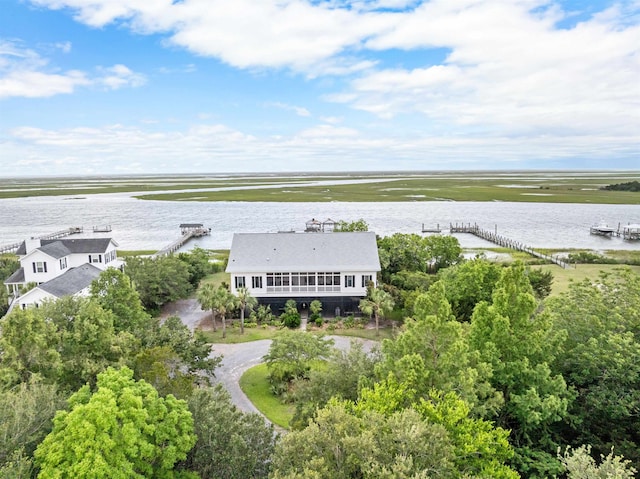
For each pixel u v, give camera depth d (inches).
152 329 1299.2
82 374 971.9
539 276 1870.1
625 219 4906.5
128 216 5487.2
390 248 2314.2
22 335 942.4
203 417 783.1
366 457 557.0
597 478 588.1
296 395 1034.1
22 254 2418.8
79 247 2349.9
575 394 886.4
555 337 925.2
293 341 1347.2
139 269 2011.6
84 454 611.5
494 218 5049.2
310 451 596.4
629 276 1153.4
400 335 918.4
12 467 588.7
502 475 658.2
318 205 6378.0
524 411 813.9
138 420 670.5
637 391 860.0
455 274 1779.0
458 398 738.2
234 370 1471.5
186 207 6333.7
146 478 671.1
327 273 1958.7
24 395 735.1
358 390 883.4
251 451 758.5
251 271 1946.4
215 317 1989.4
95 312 1084.5
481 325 954.1
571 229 4352.9
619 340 884.0
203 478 740.7
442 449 592.1
